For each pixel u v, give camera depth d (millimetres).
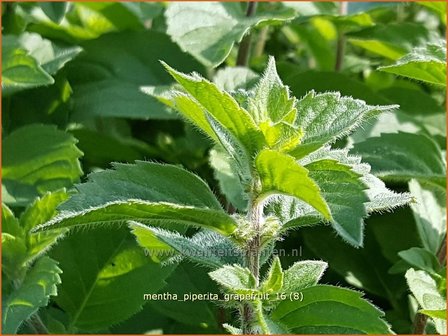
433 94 424
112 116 347
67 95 351
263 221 221
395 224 335
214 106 202
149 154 365
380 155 311
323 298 218
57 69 333
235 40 318
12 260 272
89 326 294
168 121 379
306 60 461
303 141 216
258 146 209
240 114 202
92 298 292
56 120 349
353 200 204
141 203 208
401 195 219
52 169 317
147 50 367
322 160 209
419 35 377
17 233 270
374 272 332
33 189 314
